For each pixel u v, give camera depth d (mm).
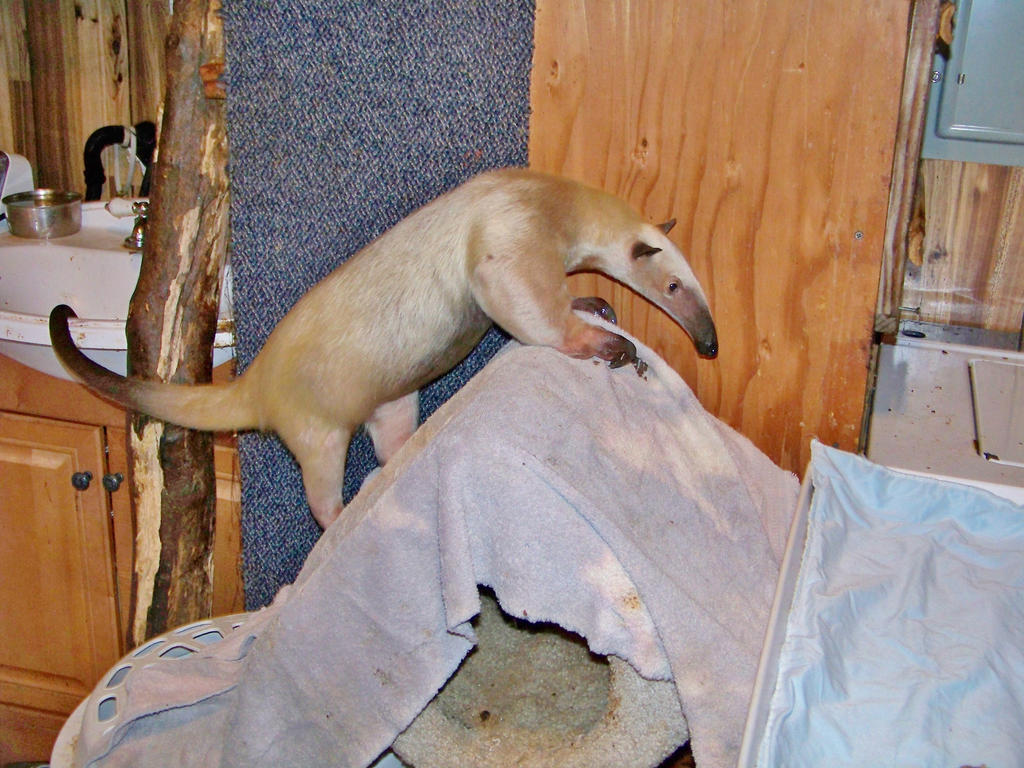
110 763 1425
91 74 2186
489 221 1605
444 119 1641
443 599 1272
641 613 1236
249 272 1743
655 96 1562
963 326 2080
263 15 1608
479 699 1682
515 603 1249
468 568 1231
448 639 1303
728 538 1430
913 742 1158
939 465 1566
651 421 1523
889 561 1387
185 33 1617
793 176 1538
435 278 1656
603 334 1582
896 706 1190
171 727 1462
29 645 2197
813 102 1495
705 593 1312
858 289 1565
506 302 1578
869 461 1498
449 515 1243
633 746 1311
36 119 2227
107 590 2105
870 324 1577
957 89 1879
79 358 1680
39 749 2299
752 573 1409
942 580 1367
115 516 2045
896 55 1446
